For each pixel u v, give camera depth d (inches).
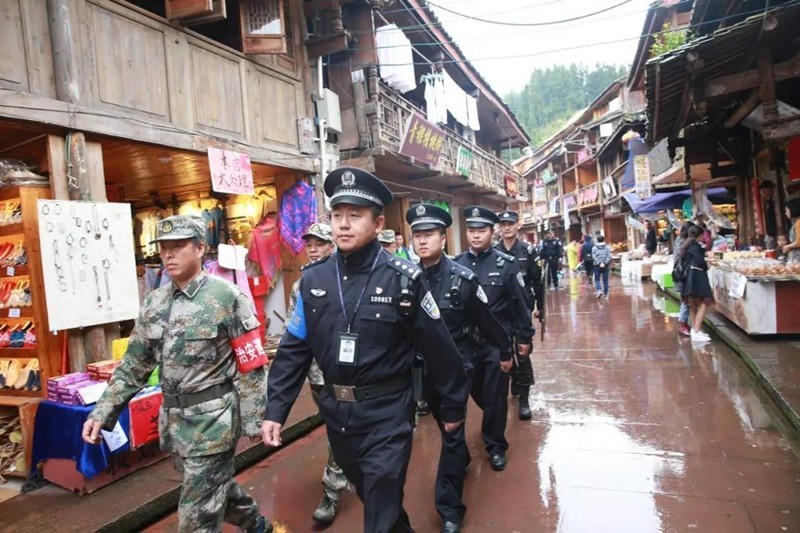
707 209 485.1
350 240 88.0
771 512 118.1
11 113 157.3
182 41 230.4
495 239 332.2
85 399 144.9
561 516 123.0
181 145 221.9
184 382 99.4
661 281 532.7
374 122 359.6
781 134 237.9
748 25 215.9
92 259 171.3
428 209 137.7
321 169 313.9
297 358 95.4
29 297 172.6
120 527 128.2
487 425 153.3
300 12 317.1
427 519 127.1
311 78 321.4
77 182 175.8
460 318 139.3
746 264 307.1
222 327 101.4
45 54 174.6
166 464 161.9
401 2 403.5
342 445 91.3
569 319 422.3
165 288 106.3
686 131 389.7
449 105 518.0
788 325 262.7
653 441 163.0
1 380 175.0
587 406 202.2
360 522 130.0
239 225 329.4
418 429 194.7
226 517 110.3
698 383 220.4
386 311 88.0
